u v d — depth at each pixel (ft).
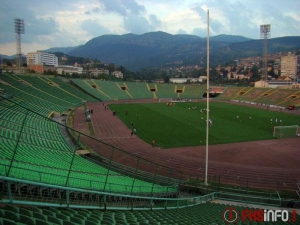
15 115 135.44
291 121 230.48
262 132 190.70
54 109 240.94
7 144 85.61
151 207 65.21
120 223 41.29
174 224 49.65
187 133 185.88
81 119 225.15
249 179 112.27
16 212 33.04
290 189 103.19
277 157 139.23
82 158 110.22
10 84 270.26
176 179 109.40
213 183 107.76
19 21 383.45
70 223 33.30
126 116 246.68
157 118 239.30
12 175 51.62
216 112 276.41
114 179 85.05
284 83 568.41
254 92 395.55
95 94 370.32
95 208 50.19
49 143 117.60
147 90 431.02
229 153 145.07
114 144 156.97
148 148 151.53
